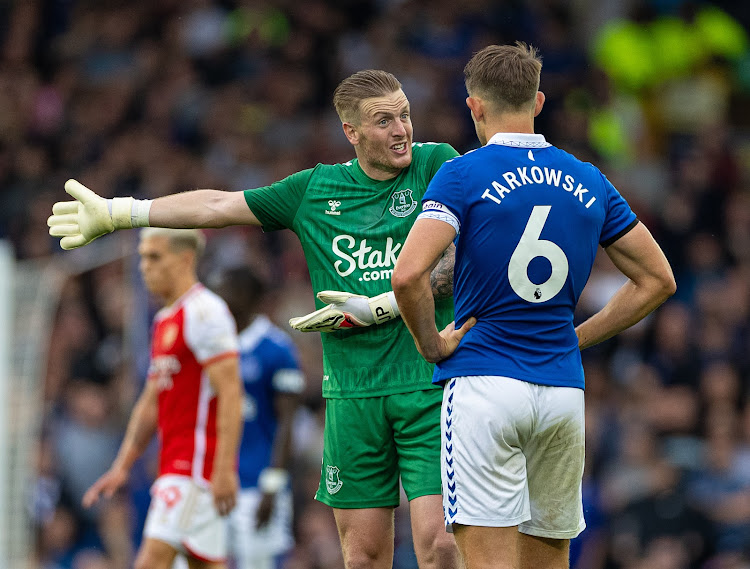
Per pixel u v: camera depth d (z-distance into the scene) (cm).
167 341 2448
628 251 1628
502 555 1535
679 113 5922
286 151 5356
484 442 1526
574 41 6053
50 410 3884
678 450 3953
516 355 1539
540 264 1536
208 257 4216
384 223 1781
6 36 5881
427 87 5525
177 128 5406
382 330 1791
